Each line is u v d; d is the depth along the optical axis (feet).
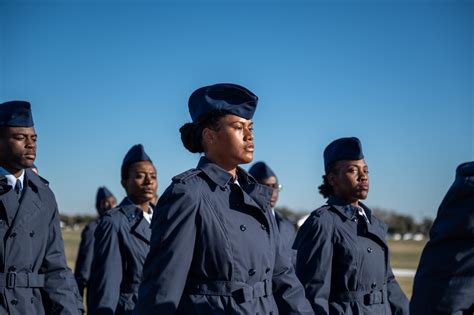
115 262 21.95
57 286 17.15
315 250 18.45
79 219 341.82
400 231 369.09
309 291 18.11
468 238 10.91
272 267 12.98
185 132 13.43
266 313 12.53
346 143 19.74
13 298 16.30
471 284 10.79
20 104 16.87
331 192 20.35
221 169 12.77
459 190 11.03
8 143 16.81
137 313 12.15
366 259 18.72
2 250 16.38
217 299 12.16
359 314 18.40
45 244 17.21
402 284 67.26
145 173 23.38
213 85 13.00
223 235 12.27
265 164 29.94
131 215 22.97
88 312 21.97
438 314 10.84
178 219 12.14
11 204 16.71
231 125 12.78
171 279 11.96
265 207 12.99
